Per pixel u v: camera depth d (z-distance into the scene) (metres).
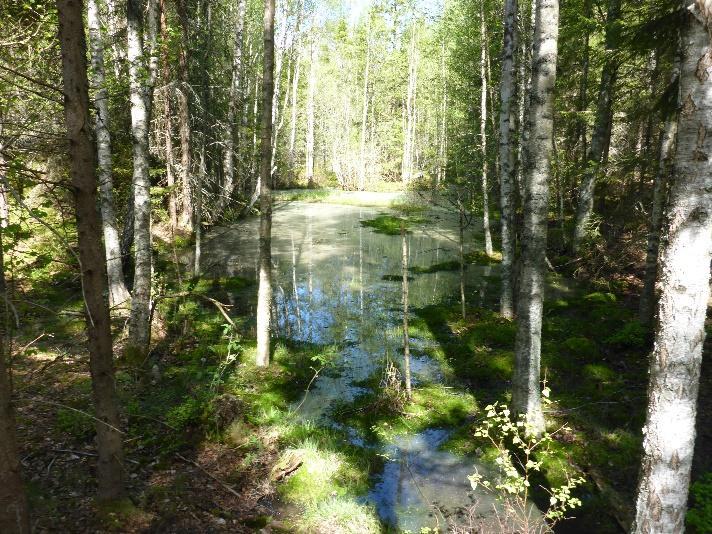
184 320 12.72
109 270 12.62
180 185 17.97
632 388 9.27
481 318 13.65
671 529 4.18
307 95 48.62
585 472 7.07
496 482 6.97
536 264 7.58
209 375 9.71
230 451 7.43
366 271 19.12
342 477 7.01
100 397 5.21
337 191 40.81
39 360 9.22
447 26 23.05
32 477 6.01
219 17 25.31
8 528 3.78
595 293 14.68
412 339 12.44
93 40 10.54
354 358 11.29
